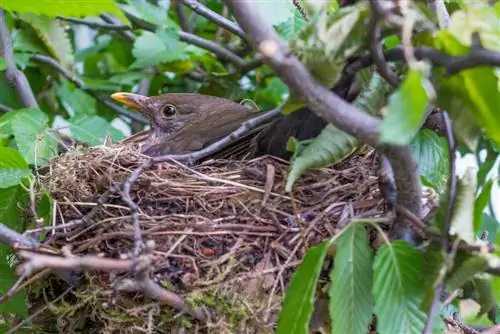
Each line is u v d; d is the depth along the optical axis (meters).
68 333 1.62
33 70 1.87
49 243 1.61
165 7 1.86
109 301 1.60
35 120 1.70
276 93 1.87
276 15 1.68
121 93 1.79
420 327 1.54
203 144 1.70
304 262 1.55
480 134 1.48
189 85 1.88
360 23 1.40
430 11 1.43
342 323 1.55
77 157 1.66
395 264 1.55
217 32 1.84
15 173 1.63
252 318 1.60
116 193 1.63
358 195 1.63
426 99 1.23
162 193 1.63
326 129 1.58
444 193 1.56
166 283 1.60
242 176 1.65
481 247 1.51
